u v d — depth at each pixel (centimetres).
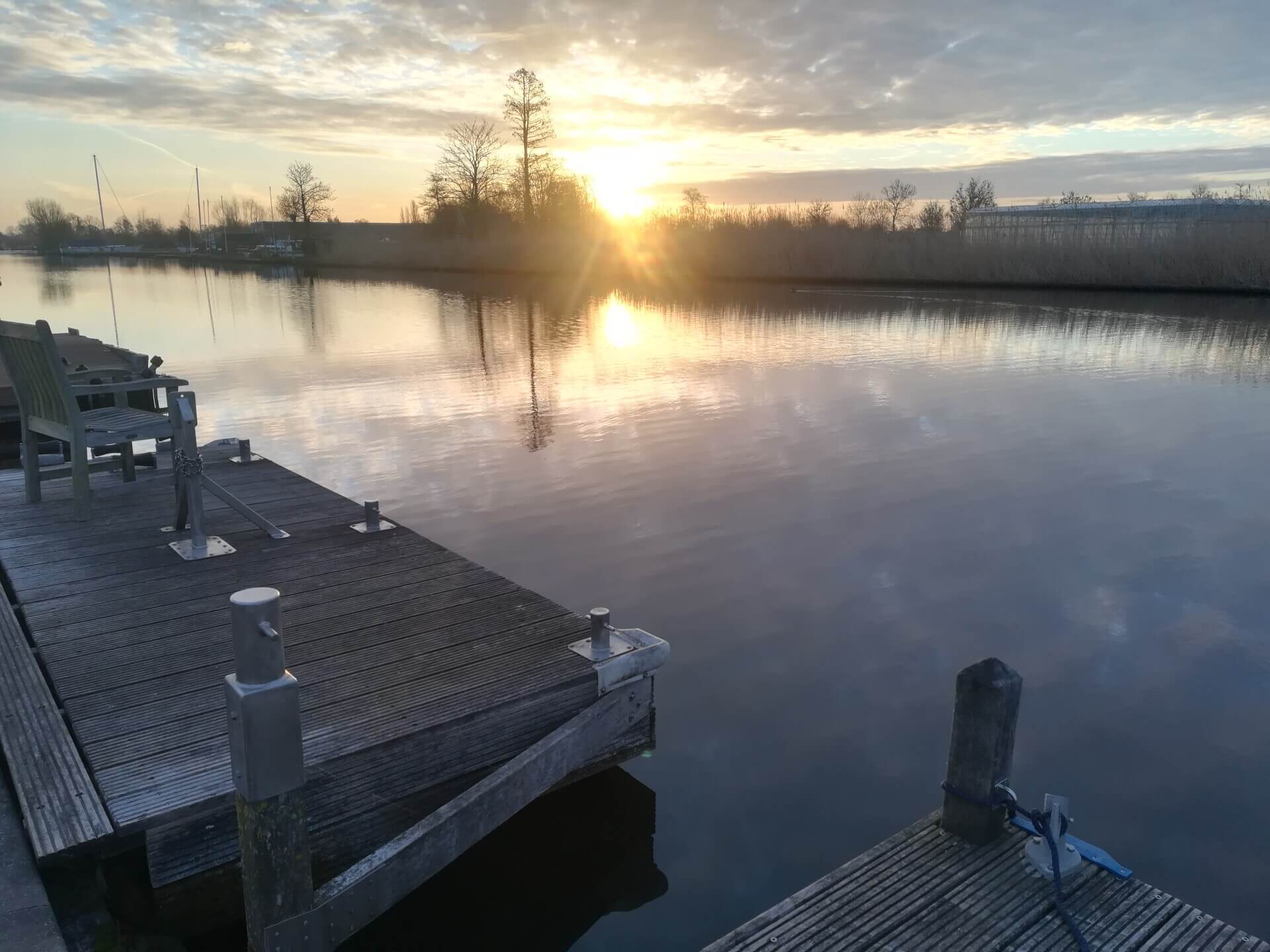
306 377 1109
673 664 374
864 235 2862
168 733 231
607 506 587
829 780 294
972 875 205
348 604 326
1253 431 804
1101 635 402
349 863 227
